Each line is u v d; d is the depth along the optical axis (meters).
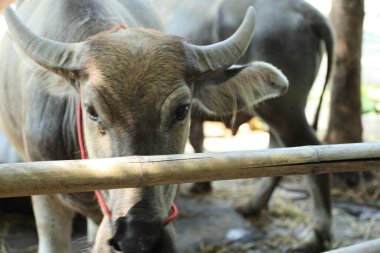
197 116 2.59
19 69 2.85
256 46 3.80
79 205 2.71
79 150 2.55
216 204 4.86
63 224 2.93
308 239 4.11
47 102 2.60
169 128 2.08
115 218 1.98
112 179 1.49
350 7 4.92
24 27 2.26
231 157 1.64
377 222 4.51
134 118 2.00
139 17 3.12
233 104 2.43
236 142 6.27
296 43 3.84
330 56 4.02
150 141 2.01
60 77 2.30
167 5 4.35
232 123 2.49
